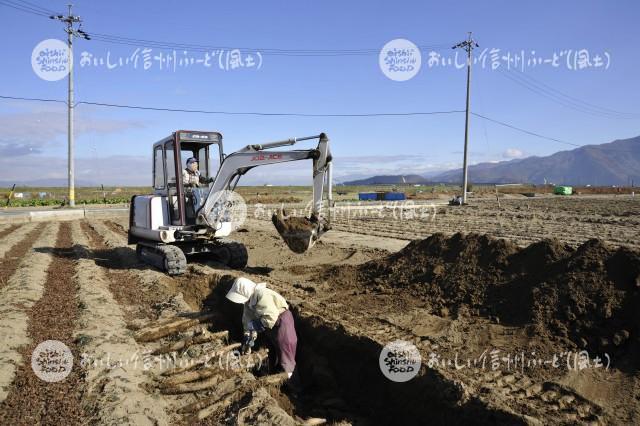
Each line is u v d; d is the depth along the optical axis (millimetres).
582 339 5809
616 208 32125
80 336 6547
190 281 10055
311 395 6223
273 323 6512
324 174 10000
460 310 7195
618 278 6281
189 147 11969
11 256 13898
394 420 5418
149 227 11555
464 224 22344
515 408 4621
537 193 63562
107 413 4586
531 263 7395
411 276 8797
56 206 38562
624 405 4723
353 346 6383
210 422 4828
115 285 10039
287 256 13805
